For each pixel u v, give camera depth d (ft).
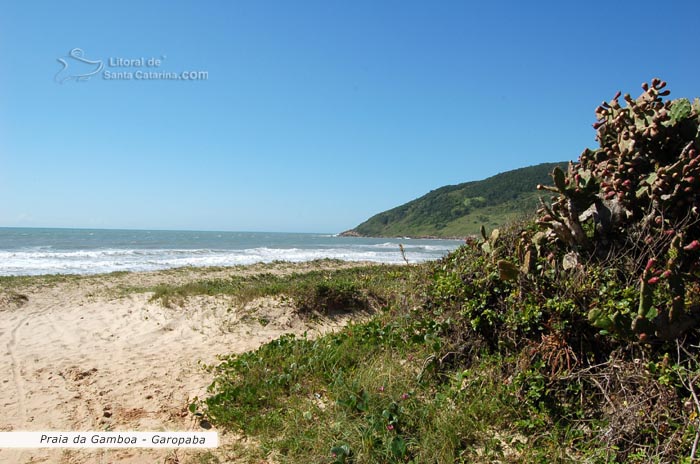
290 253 108.17
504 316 13.09
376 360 14.75
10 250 100.68
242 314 26.96
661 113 12.59
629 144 13.23
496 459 10.24
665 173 12.01
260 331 25.34
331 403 12.89
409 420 11.41
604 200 13.70
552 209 14.38
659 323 10.23
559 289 12.37
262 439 11.96
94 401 15.34
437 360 13.65
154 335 25.03
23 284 41.52
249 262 81.76
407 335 15.67
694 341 10.68
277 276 48.65
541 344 11.83
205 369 18.39
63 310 31.99
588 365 11.35
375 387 12.88
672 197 12.12
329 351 16.53
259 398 14.11
